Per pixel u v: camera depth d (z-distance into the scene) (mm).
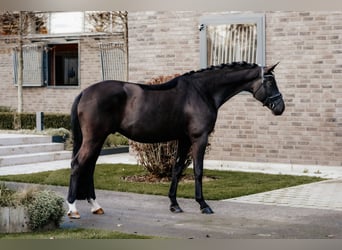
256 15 13305
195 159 8430
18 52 22281
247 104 13422
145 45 14523
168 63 14273
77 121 8188
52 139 15836
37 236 7055
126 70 20047
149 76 14516
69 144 16047
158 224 7828
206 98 8484
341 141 12641
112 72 21312
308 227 7621
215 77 8539
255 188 10516
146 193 10219
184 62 14117
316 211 8648
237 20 13508
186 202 9414
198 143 8398
